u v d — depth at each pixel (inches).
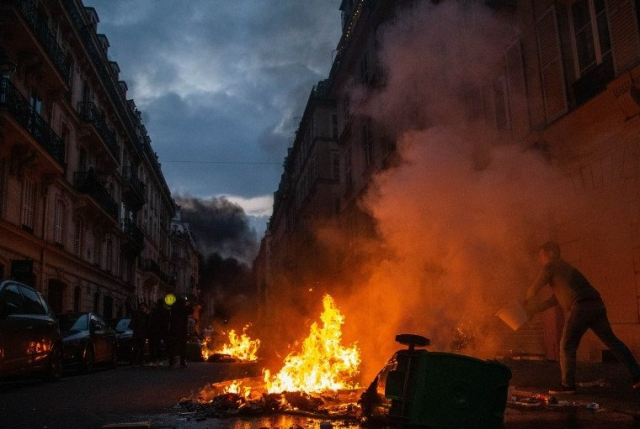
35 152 730.8
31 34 696.4
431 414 143.3
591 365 344.8
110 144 1163.3
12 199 715.4
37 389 330.3
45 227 826.8
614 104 349.7
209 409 217.2
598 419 172.9
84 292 1034.7
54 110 862.5
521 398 214.2
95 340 493.4
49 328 382.6
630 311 343.3
